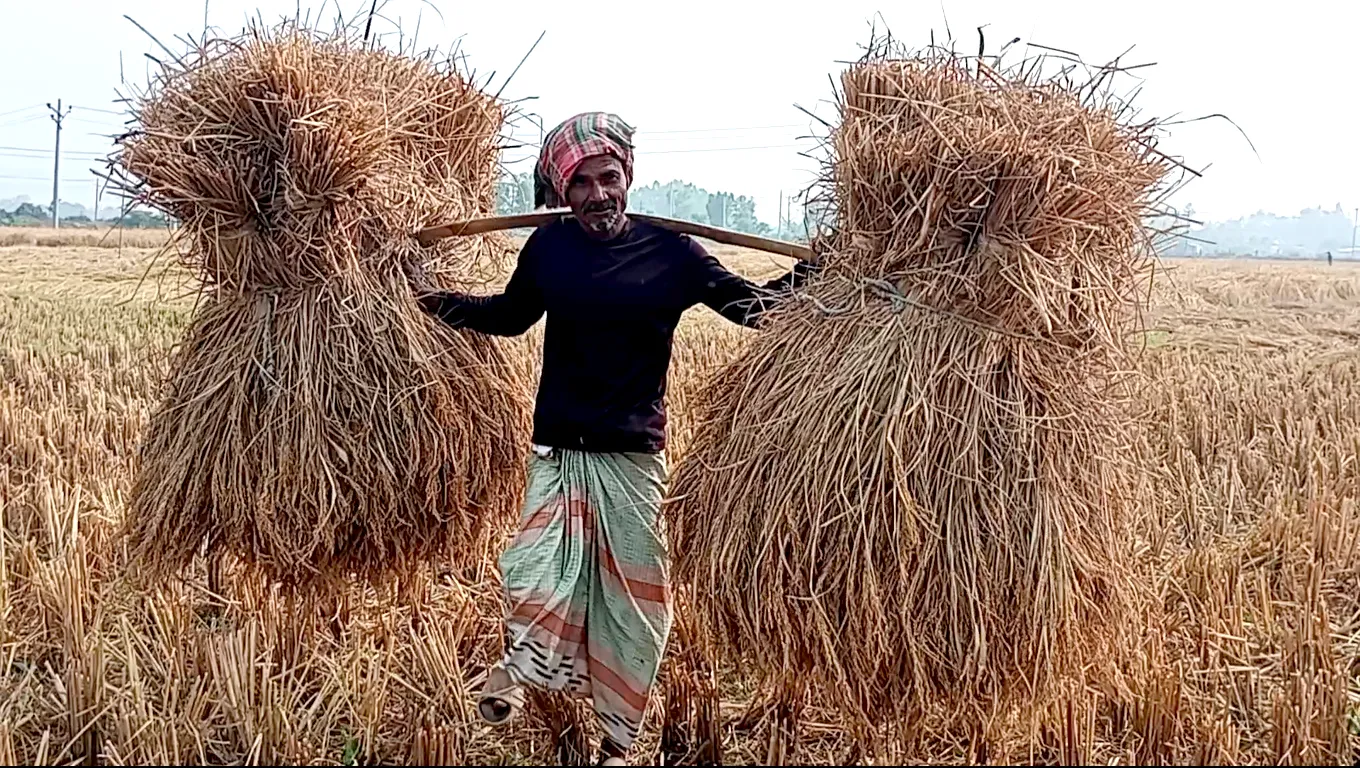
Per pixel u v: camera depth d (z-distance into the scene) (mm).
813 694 3289
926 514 2793
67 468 5875
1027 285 2768
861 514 2795
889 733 3123
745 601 2979
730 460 3037
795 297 3066
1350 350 11383
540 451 3117
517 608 2953
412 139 3807
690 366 8438
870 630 2809
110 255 27312
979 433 2838
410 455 3467
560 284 3006
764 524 2914
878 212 2914
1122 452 3229
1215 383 8469
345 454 3377
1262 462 6223
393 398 3455
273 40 3486
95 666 3322
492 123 4117
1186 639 3910
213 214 3348
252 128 3355
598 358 3041
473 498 3756
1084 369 3031
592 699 3176
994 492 2822
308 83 3338
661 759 3168
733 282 3145
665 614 3156
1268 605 4086
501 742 3379
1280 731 3270
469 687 3629
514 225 3482
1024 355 2891
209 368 3455
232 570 4141
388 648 3762
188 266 3545
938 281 2857
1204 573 4379
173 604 3926
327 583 3602
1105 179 2848
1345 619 4320
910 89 2982
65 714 3287
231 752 3260
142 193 3391
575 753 3303
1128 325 3094
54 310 13914
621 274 2998
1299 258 59219
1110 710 3453
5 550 4543
